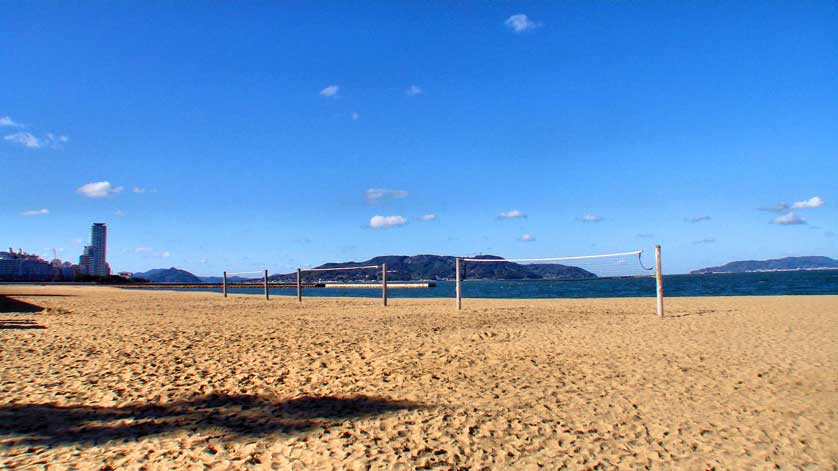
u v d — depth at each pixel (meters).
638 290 37.16
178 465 3.13
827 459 3.19
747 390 4.75
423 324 10.16
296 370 5.79
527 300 19.31
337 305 17.42
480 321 10.64
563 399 4.54
